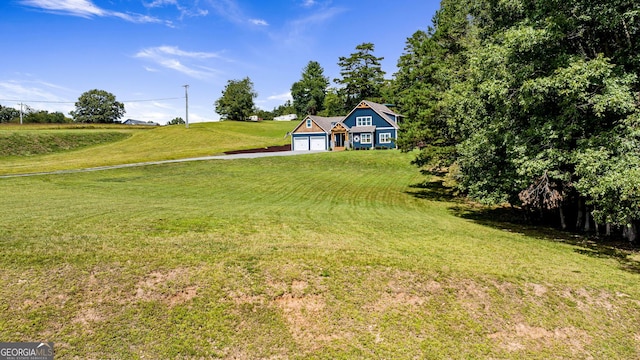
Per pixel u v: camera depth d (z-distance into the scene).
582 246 13.31
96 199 16.94
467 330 6.89
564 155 12.60
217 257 8.44
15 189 20.03
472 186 17.53
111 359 5.68
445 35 29.23
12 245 8.33
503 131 15.18
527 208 17.89
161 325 6.38
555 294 8.08
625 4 11.80
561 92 11.59
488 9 21.91
